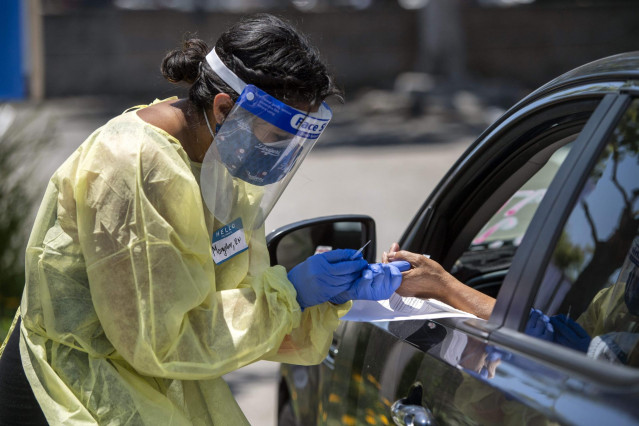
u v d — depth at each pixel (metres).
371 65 38.53
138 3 39.84
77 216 3.00
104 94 37.12
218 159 3.09
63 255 3.04
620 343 3.10
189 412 3.27
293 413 5.18
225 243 3.23
